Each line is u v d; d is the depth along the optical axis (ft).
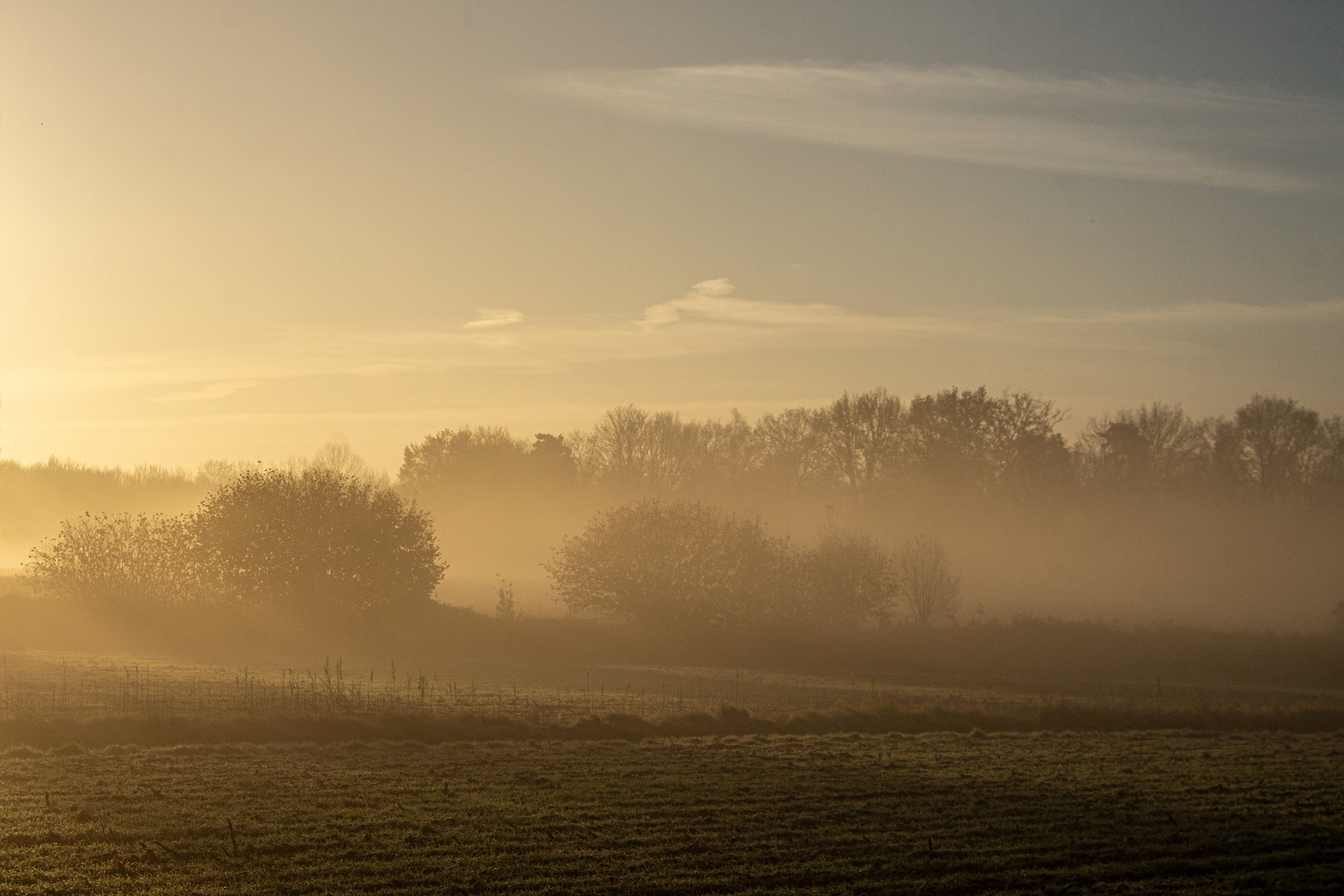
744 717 95.40
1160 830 61.21
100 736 76.48
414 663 149.59
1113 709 108.47
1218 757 86.63
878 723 98.73
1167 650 176.04
